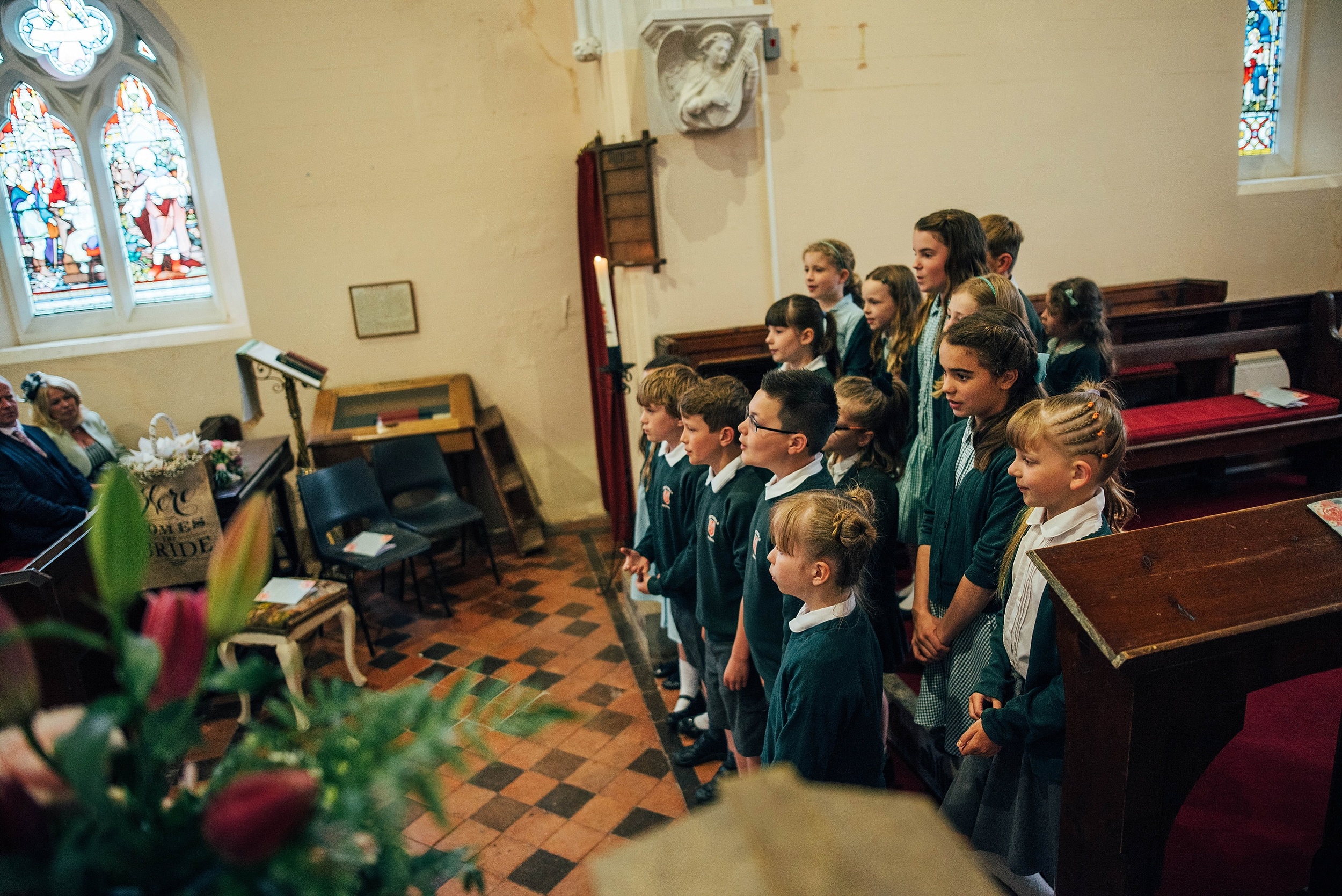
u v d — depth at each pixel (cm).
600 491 598
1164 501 454
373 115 523
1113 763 148
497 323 562
